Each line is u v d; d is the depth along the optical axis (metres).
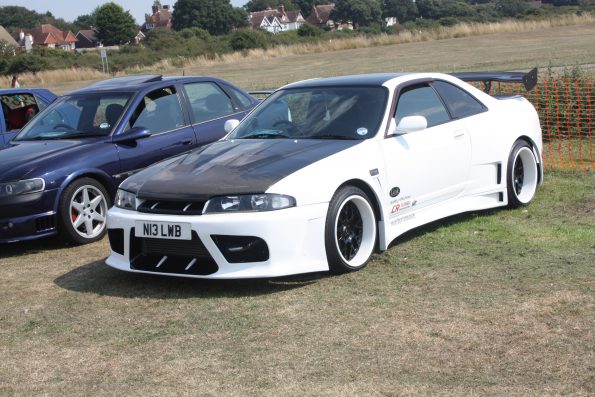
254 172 5.42
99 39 127.06
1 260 6.94
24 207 6.85
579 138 11.09
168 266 5.47
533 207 7.42
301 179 5.33
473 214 7.29
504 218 7.04
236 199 5.20
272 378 3.88
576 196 7.77
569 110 11.28
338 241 5.53
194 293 5.39
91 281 5.92
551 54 31.80
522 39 48.62
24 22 158.25
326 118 6.22
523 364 3.85
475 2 123.62
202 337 4.52
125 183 5.84
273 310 4.90
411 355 4.05
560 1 100.31
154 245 5.46
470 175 6.82
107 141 7.52
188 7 104.75
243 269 5.17
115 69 50.53
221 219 5.14
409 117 6.03
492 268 5.49
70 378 4.07
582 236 6.21
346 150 5.72
